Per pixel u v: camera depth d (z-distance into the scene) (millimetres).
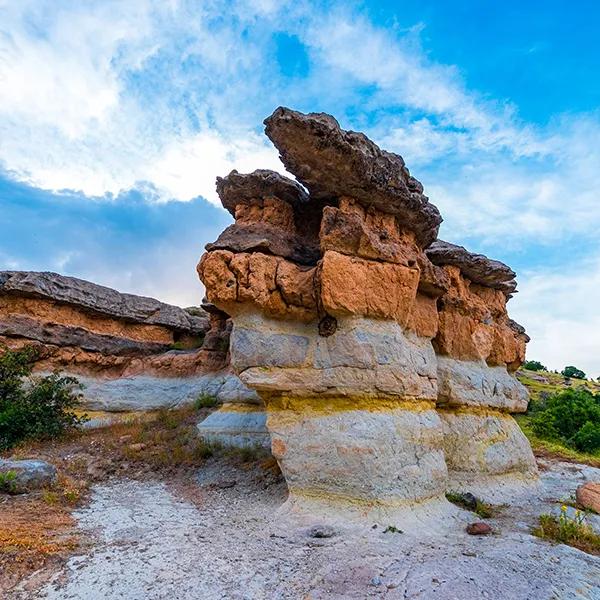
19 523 7512
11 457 12117
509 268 14766
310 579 6074
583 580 6297
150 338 22641
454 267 13383
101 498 9914
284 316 10242
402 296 10148
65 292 19266
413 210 10953
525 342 16906
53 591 5531
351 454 8805
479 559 6707
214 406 18594
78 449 14016
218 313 21797
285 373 9922
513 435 13742
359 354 9383
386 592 5691
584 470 16453
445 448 12008
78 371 19172
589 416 22766
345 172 9758
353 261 9711
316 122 8930
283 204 11609
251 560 6629
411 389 9906
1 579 5641
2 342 17156
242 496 10359
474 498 10438
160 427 17203
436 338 12688
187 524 8297
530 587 5883
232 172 11469
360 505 8477
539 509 10523
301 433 9531
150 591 5648
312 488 9047
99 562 6332
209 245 10578
